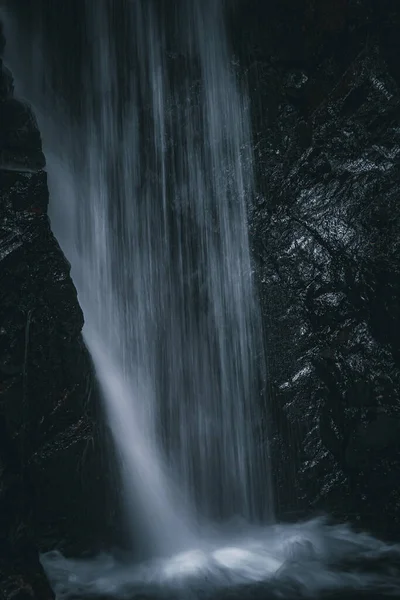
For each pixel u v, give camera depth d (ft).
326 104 39.14
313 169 39.32
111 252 39.11
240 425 38.45
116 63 40.86
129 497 33.88
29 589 26.09
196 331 39.32
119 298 38.52
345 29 38.75
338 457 37.50
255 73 39.86
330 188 39.04
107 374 36.27
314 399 38.22
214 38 40.24
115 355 37.29
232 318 39.58
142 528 33.65
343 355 38.19
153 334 38.70
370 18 38.19
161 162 40.29
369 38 38.34
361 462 36.83
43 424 31.24
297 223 39.50
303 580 29.50
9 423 29.81
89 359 33.14
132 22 40.86
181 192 40.16
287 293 39.37
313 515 36.86
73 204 38.86
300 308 39.24
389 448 36.63
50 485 30.91
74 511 31.50
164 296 39.45
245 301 39.55
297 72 39.58
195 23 40.34
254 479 37.76
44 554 30.60
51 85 40.29
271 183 39.75
